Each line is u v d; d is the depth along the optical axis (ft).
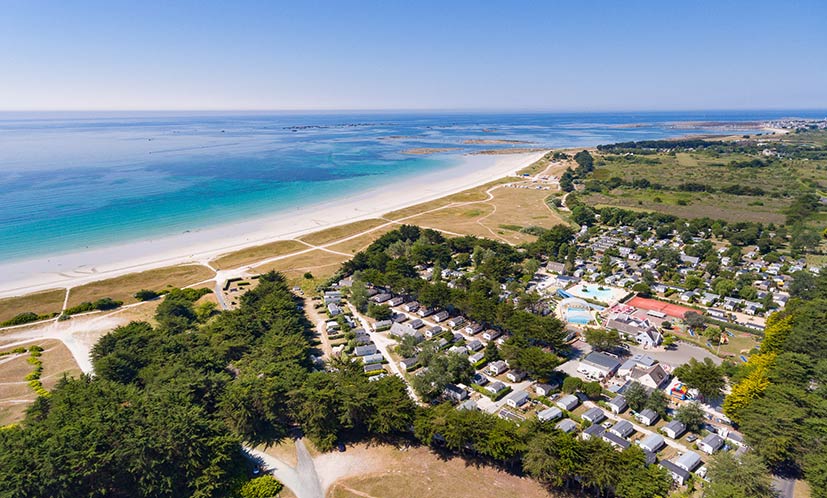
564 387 335.47
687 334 423.23
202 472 243.60
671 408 321.52
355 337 409.69
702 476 258.57
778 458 254.68
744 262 591.37
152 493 234.79
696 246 628.69
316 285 529.45
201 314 448.65
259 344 372.58
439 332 425.28
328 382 301.43
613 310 472.03
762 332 417.69
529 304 447.42
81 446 231.50
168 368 314.35
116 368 319.68
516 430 259.80
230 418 285.23
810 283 469.98
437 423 270.46
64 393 282.77
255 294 456.86
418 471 263.29
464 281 499.10
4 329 430.20
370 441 288.51
